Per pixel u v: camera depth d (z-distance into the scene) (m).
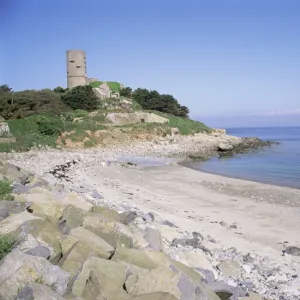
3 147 46.44
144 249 9.80
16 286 6.30
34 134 53.41
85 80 93.56
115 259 8.24
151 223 13.82
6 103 61.09
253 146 73.44
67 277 7.02
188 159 49.34
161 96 94.88
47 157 40.00
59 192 15.37
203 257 10.58
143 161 45.22
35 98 67.94
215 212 18.77
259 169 39.47
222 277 9.84
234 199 22.59
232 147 64.50
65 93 79.69
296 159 49.56
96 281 6.76
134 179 29.64
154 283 7.13
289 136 148.38
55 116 64.31
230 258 11.61
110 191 22.14
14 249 7.63
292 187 27.59
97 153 49.59
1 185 13.06
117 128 65.56
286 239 14.48
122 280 7.32
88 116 70.88
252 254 12.37
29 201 11.73
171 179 30.89
